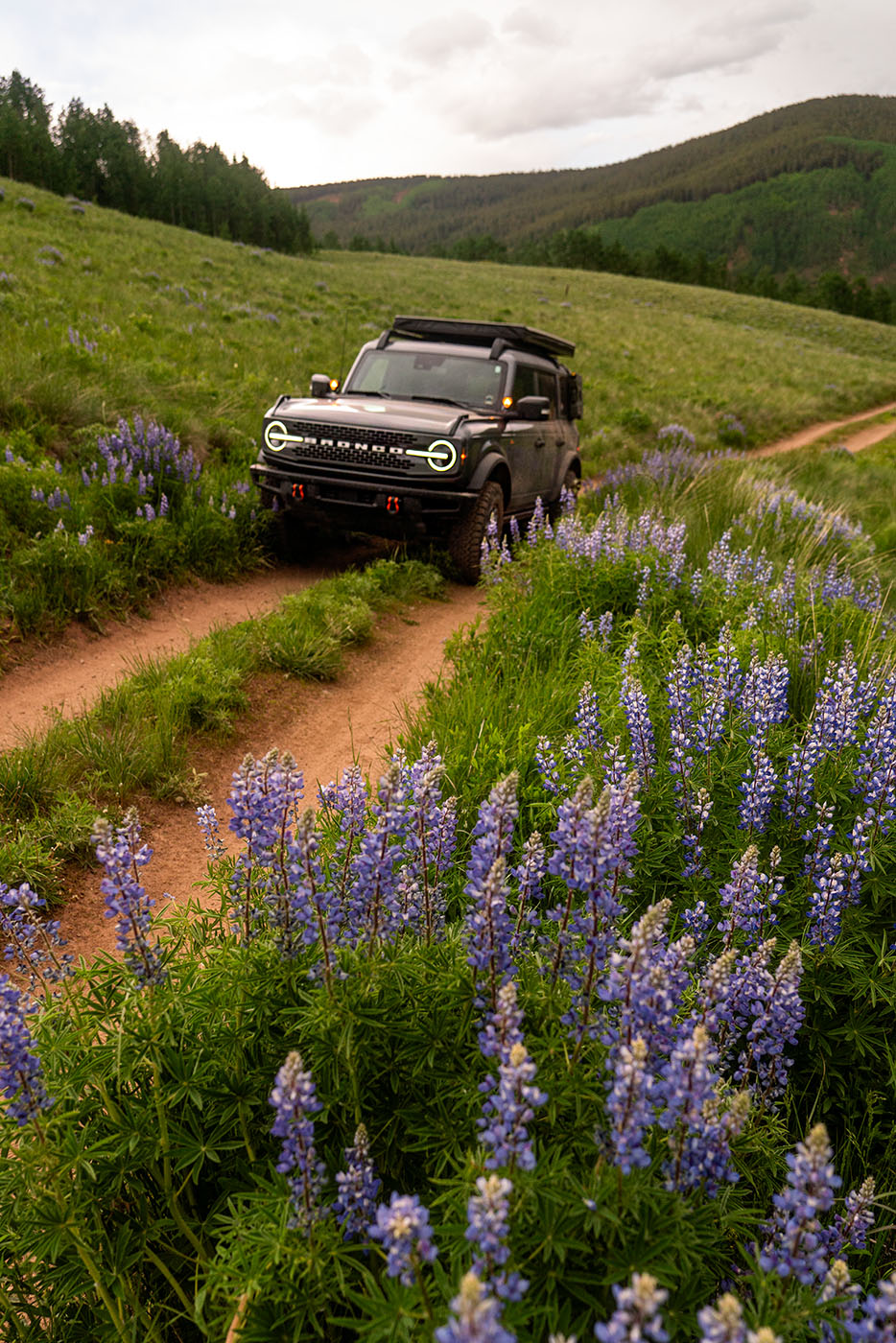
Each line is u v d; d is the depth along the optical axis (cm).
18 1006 206
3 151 8656
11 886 395
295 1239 186
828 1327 173
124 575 775
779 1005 246
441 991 225
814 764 357
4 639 650
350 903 257
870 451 2923
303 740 586
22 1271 221
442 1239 189
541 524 868
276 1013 229
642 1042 171
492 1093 207
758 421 3111
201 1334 231
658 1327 123
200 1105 213
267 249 5669
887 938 325
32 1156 197
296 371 1952
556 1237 174
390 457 868
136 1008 229
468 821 400
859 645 620
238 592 878
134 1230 227
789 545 980
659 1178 197
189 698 571
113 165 9725
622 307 6756
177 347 1834
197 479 997
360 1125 194
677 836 348
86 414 1077
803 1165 162
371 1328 164
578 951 243
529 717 493
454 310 4666
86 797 477
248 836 234
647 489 1384
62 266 2562
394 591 874
